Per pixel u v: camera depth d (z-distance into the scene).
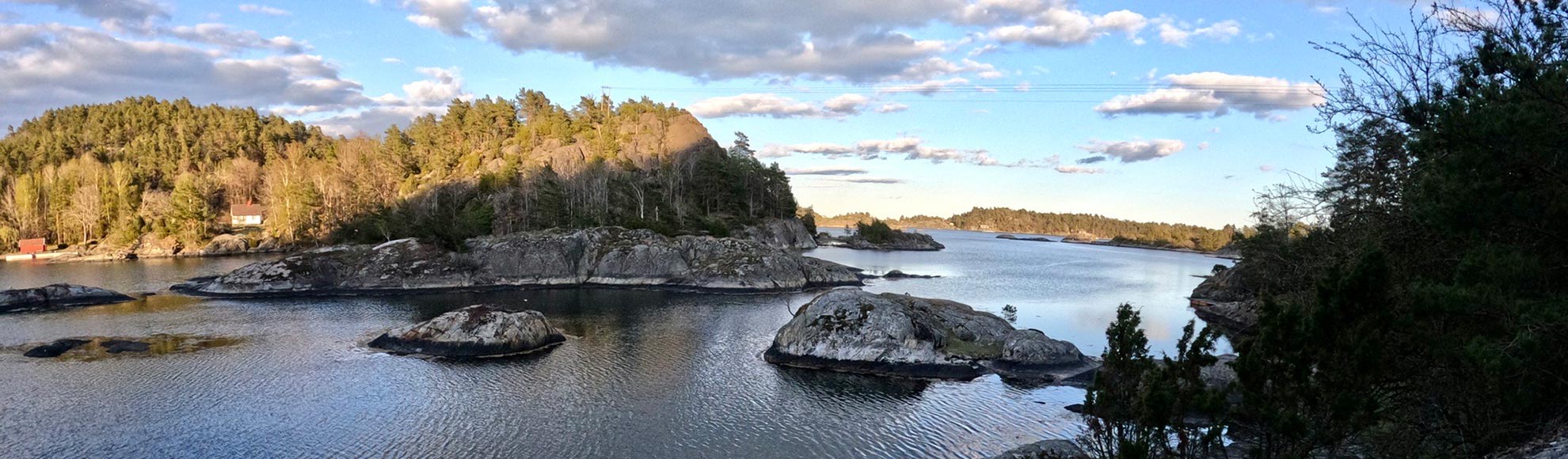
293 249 147.12
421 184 170.25
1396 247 18.97
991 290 91.69
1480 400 14.91
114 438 28.83
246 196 192.75
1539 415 14.15
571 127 197.88
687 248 97.88
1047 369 41.25
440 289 85.44
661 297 80.00
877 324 43.72
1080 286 99.25
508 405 34.12
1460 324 15.48
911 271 121.19
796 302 76.06
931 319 48.38
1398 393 16.94
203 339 50.38
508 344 46.03
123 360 42.72
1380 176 21.34
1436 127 15.11
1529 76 13.95
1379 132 20.44
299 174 166.75
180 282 89.94
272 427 30.36
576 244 95.56
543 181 131.62
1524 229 14.52
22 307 65.69
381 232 103.06
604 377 40.03
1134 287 99.75
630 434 30.19
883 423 32.16
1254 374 14.39
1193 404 14.84
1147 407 14.95
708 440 29.67
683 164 172.62
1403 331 15.15
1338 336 13.59
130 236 141.38
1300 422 12.98
